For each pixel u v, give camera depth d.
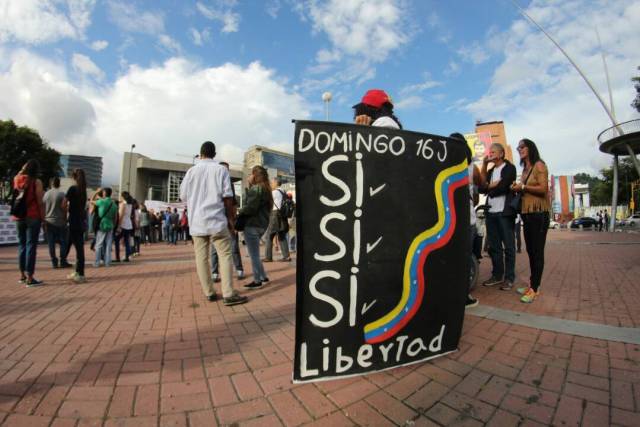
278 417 1.67
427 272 2.23
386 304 2.09
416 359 2.20
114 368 2.18
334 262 1.98
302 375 1.93
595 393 1.85
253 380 2.03
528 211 3.77
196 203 3.76
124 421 1.64
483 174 4.50
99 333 2.80
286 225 7.36
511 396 1.84
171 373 2.12
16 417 1.66
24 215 4.70
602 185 43.84
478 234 4.55
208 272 3.92
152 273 5.89
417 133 2.23
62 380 2.02
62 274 5.75
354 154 2.04
